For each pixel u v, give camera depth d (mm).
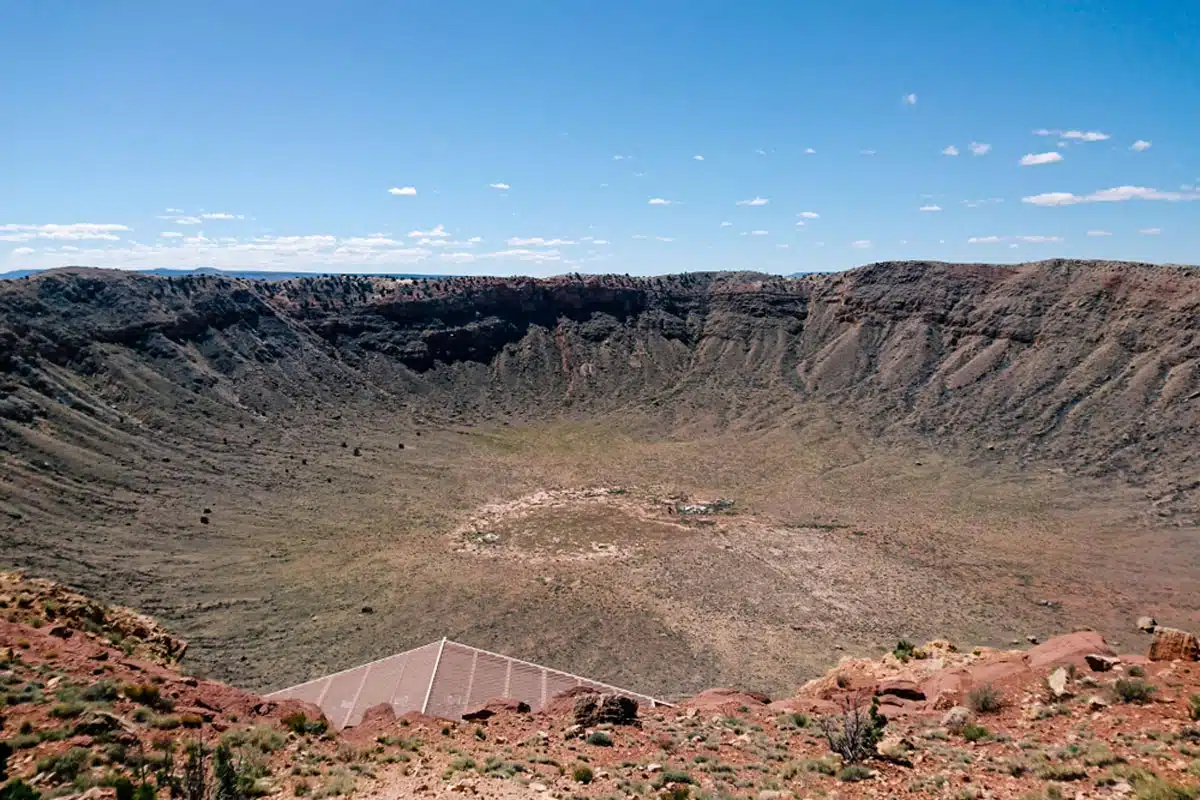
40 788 12844
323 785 15352
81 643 22297
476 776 16625
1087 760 15898
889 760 17562
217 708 20094
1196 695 18781
